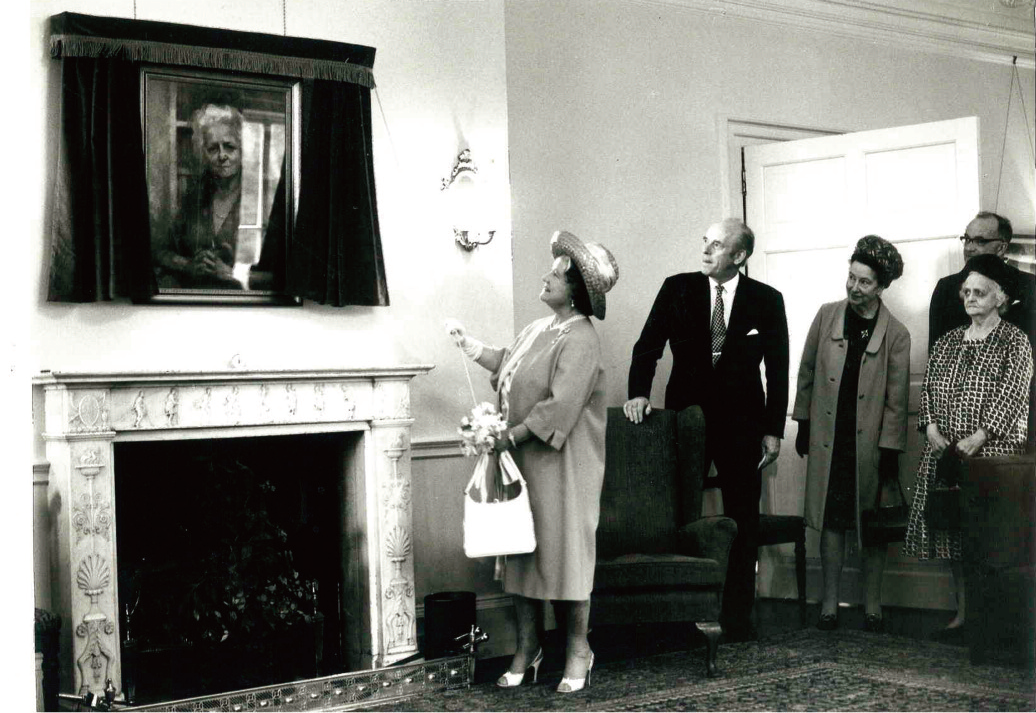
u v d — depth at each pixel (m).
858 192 5.23
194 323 4.13
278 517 4.46
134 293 3.96
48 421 3.73
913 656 4.34
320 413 4.18
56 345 3.86
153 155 4.05
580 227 5.18
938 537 4.56
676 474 4.41
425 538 4.60
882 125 5.93
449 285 4.71
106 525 3.73
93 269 3.90
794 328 5.39
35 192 3.83
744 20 5.61
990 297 4.53
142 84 4.02
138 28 3.96
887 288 5.14
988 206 6.11
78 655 3.65
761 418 4.83
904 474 5.10
